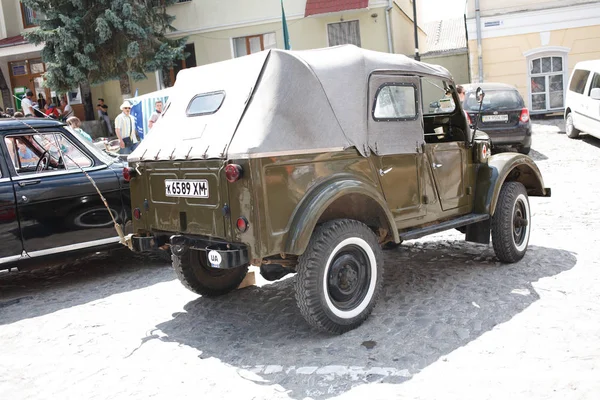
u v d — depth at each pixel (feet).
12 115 21.44
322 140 13.58
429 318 14.56
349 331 14.15
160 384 12.27
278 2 69.62
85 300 18.92
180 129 15.06
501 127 39.88
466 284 16.99
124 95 68.08
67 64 60.23
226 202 13.01
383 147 15.03
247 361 13.05
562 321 13.65
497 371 11.48
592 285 15.97
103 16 59.57
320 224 14.17
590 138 49.37
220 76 15.10
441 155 16.88
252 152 12.35
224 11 71.56
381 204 14.28
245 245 12.93
